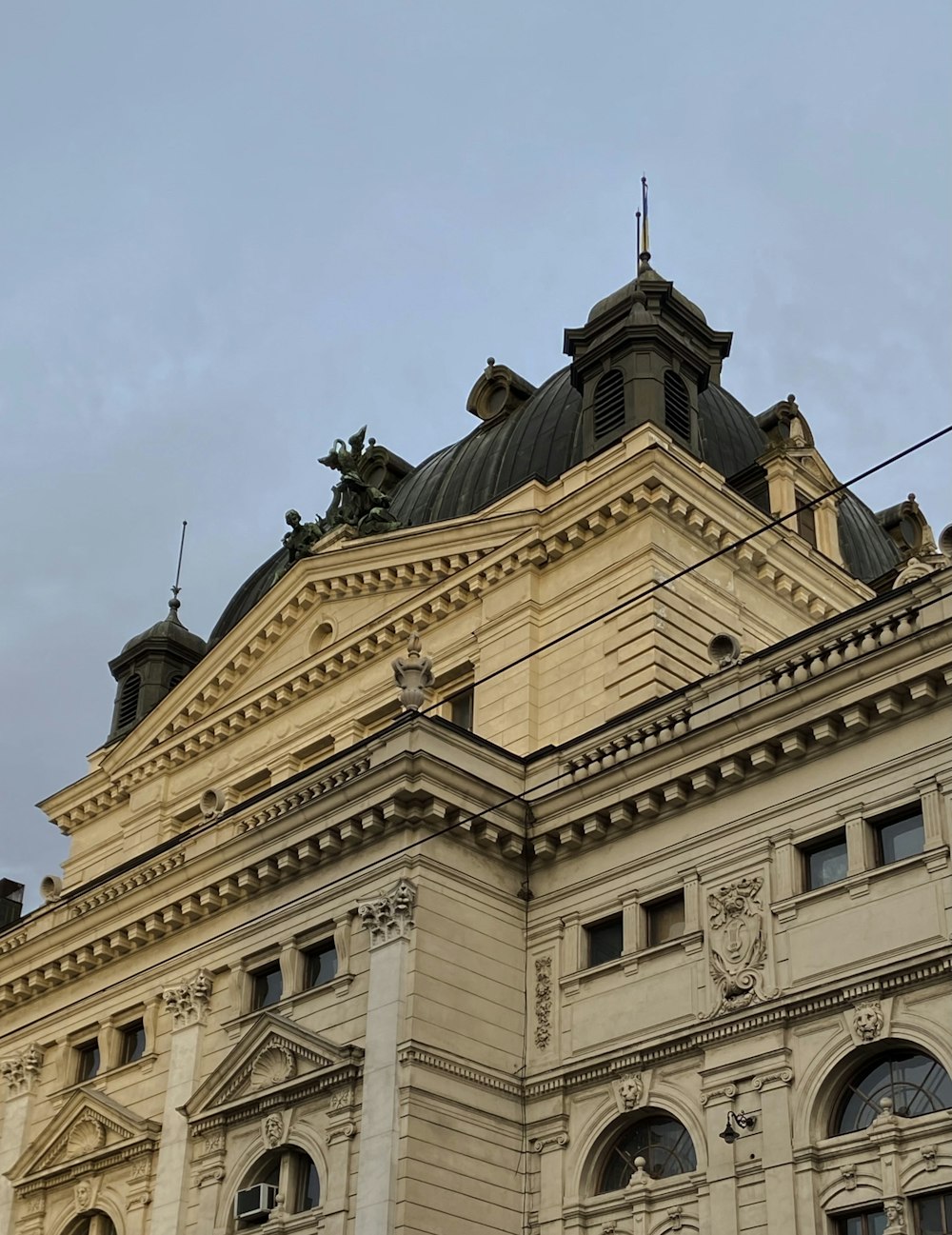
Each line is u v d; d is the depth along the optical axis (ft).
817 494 174.60
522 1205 112.68
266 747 171.01
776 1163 100.32
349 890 122.01
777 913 106.63
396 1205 107.04
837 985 101.30
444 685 156.87
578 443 168.35
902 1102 98.02
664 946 112.06
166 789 181.88
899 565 184.44
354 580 168.04
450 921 117.80
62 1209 135.95
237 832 136.67
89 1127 137.28
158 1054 134.92
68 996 148.25
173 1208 123.54
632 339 163.63
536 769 125.90
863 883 102.89
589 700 143.43
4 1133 146.51
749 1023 104.83
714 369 186.09
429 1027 113.19
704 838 113.09
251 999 129.59
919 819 103.60
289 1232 114.52
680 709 118.01
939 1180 93.40
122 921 142.00
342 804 123.95
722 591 151.23
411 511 180.55
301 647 173.27
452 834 120.47
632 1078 110.42
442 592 157.89
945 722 102.68
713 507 152.05
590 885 119.14
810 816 107.55
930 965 97.60
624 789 117.70
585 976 116.47
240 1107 122.31
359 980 118.62
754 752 110.83
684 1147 107.65
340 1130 113.50
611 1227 108.06
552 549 152.76
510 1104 115.34
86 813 193.26
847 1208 96.78
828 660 110.01
